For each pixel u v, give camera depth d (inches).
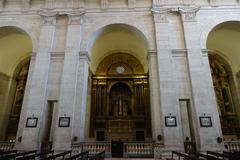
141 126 725.3
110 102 787.4
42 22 558.6
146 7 560.7
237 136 663.8
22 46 733.9
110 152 441.4
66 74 497.4
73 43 526.3
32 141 448.1
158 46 511.2
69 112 466.3
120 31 601.3
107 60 815.7
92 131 715.4
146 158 422.6
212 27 532.7
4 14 572.1
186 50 508.7
